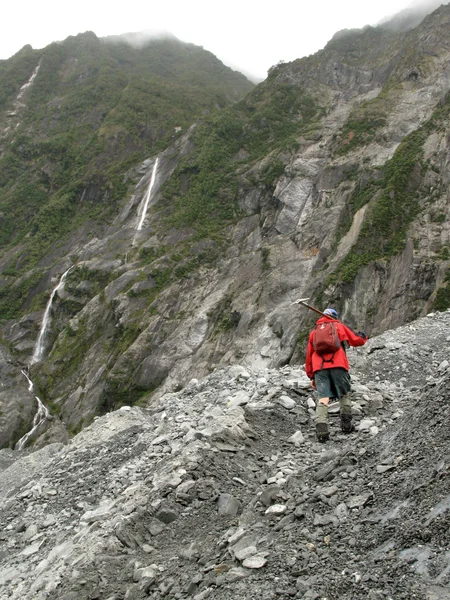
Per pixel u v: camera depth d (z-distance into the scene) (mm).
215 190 59469
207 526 5375
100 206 71125
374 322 32656
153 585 4621
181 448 7055
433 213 36750
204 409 8602
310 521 4707
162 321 43781
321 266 39062
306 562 4105
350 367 9383
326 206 46562
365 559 3900
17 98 102812
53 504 7176
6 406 45312
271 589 3910
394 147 49188
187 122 84812
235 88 111812
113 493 6840
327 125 59250
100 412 41031
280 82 73625
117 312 48062
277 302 37969
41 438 40938
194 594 4293
